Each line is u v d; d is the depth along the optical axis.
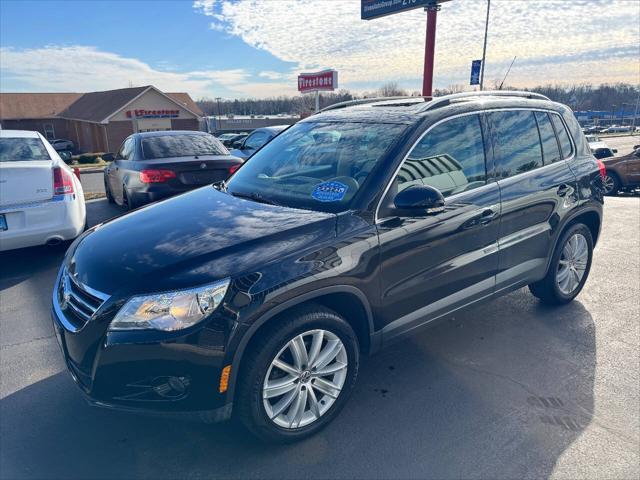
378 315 2.88
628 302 4.50
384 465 2.52
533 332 3.95
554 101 4.26
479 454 2.58
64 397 3.12
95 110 44.69
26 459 2.58
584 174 4.18
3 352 3.69
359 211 2.78
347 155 3.20
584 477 2.42
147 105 42.41
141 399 2.36
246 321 2.33
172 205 3.36
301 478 2.44
